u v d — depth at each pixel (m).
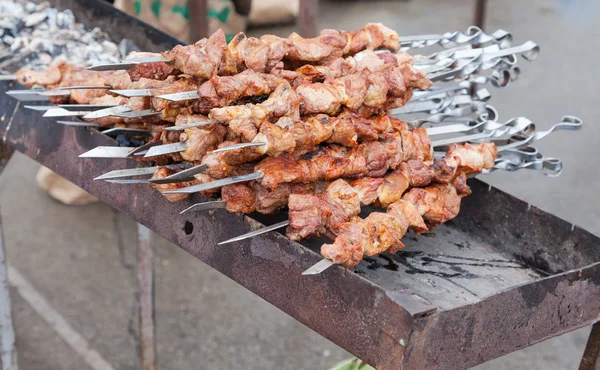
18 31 3.11
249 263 1.69
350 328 1.48
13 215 4.87
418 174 1.84
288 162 1.69
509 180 5.50
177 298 4.08
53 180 4.95
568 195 5.30
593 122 6.43
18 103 2.32
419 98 2.22
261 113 1.63
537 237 2.01
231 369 3.54
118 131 1.95
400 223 1.71
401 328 1.37
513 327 1.56
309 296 1.56
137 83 1.78
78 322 3.83
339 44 1.92
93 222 4.84
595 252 1.88
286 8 7.49
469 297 1.79
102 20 3.14
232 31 5.39
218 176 1.66
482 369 3.59
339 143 1.79
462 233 2.17
